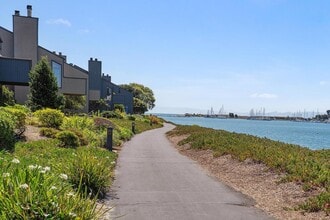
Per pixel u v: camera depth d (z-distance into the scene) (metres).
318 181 8.66
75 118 22.50
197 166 13.29
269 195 8.55
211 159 14.66
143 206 7.28
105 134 20.64
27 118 20.53
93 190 7.72
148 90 135.88
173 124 74.44
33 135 15.84
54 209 3.93
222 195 8.50
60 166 8.14
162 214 6.75
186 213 6.86
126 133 27.22
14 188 3.96
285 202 7.89
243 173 11.25
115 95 85.62
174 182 9.98
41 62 29.83
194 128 34.03
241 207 7.43
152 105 136.88
